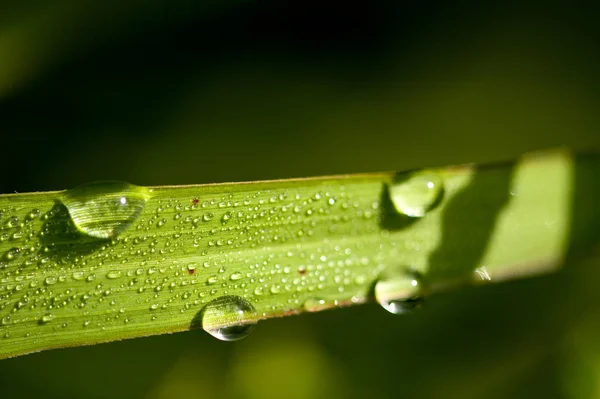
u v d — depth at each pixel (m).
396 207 0.11
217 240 0.10
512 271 0.11
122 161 0.12
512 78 0.13
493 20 0.14
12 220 0.10
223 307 0.10
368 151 0.13
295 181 0.11
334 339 0.12
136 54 0.12
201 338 0.12
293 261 0.11
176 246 0.10
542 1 0.14
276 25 0.13
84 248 0.10
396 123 0.13
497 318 0.12
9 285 0.10
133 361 0.12
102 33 0.12
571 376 0.12
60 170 0.12
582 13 0.14
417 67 0.13
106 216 0.10
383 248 0.11
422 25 0.13
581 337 0.12
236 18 0.13
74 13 0.12
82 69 0.12
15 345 0.10
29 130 0.12
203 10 0.12
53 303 0.10
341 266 0.11
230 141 0.13
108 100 0.12
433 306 0.12
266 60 0.13
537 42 0.14
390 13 0.13
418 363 0.12
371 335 0.12
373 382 0.12
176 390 0.12
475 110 0.13
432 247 0.11
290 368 0.12
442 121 0.13
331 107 0.13
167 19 0.12
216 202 0.10
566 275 0.12
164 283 0.10
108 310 0.10
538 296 0.12
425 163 0.13
